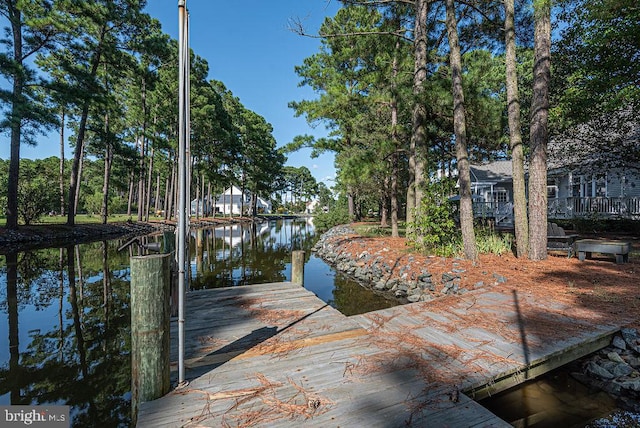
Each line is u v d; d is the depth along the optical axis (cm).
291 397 215
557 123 1047
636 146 1054
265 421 191
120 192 4212
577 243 661
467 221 673
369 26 1263
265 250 1370
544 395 277
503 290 475
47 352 387
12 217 1338
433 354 279
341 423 189
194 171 2723
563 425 240
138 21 1636
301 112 1162
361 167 779
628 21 765
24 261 991
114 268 897
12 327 469
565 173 1439
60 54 1399
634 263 623
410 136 1077
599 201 1272
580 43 964
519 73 1371
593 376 299
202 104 2327
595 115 988
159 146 2333
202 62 2395
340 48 1370
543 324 339
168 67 2177
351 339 315
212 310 412
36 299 609
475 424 189
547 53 650
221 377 243
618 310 373
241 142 3200
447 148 1170
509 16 695
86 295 639
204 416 195
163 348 219
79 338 430
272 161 3969
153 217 2964
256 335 326
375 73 1061
